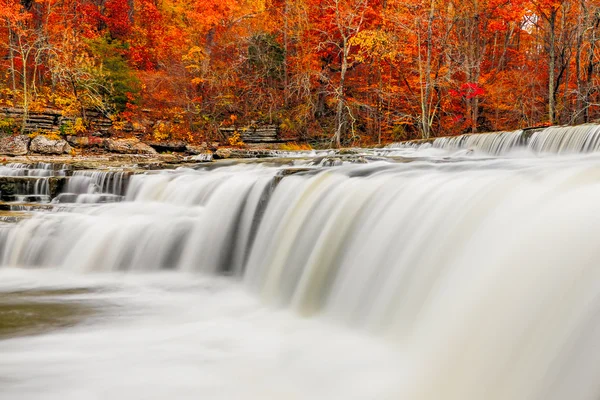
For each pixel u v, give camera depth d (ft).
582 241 11.93
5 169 51.80
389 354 15.35
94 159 75.61
